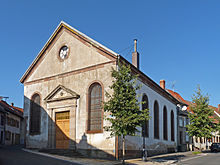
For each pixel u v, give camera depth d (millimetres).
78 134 21812
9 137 39531
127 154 21062
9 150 22734
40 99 25328
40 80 25797
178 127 37438
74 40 24094
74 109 22453
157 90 29984
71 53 24047
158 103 29922
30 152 22078
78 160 18422
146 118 17531
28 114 25938
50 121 23969
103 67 21672
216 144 36750
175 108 37219
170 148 33031
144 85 26250
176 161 20641
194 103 35594
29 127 25531
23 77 27109
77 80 23047
